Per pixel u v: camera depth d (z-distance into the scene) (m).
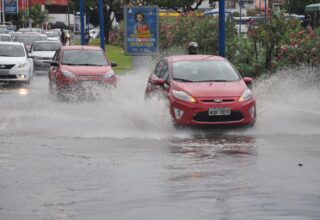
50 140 15.57
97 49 27.69
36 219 8.68
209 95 16.88
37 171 11.83
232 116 16.83
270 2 100.50
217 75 18.22
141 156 13.34
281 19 26.28
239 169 11.92
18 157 13.27
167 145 14.78
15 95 27.84
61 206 9.34
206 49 35.16
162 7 75.75
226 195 9.87
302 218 8.58
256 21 29.75
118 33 76.81
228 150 14.09
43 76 40.81
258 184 10.63
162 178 11.16
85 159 13.01
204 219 8.54
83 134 16.55
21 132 16.95
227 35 34.34
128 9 36.34
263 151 13.95
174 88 17.34
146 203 9.43
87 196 9.92
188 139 15.70
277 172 11.63
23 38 52.66
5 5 107.44
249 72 26.58
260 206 9.19
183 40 39.78
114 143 15.09
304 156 13.30
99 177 11.29
